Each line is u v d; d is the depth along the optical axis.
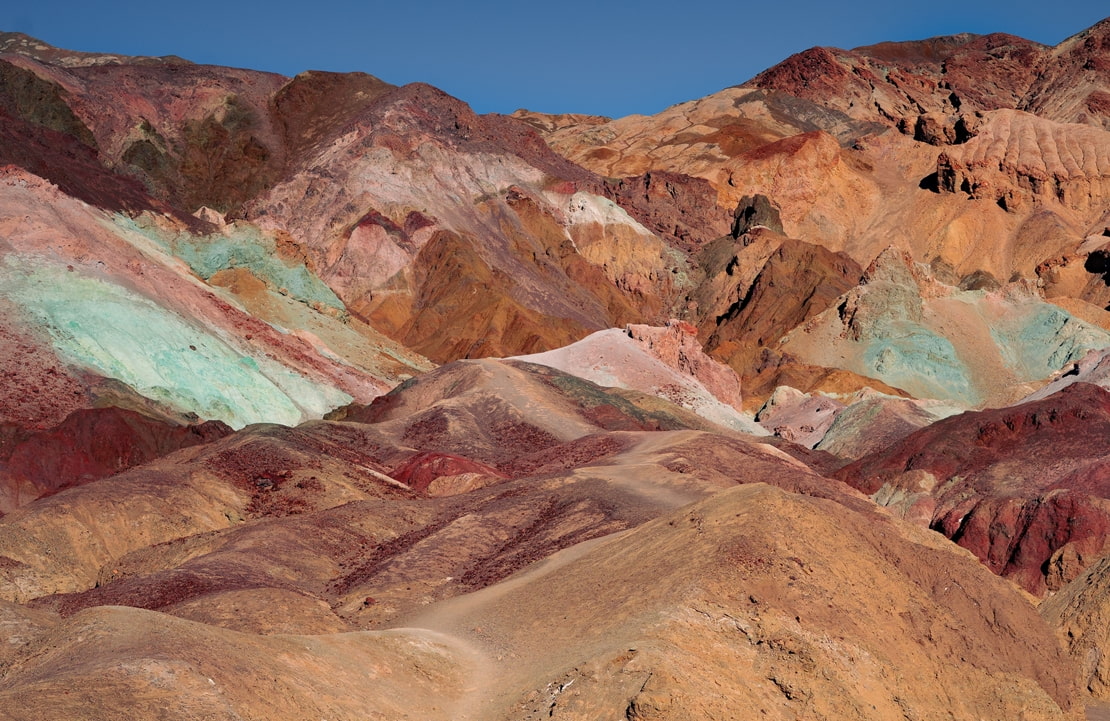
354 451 100.50
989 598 52.41
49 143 162.00
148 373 118.19
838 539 50.91
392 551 69.12
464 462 94.94
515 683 44.44
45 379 109.19
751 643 44.12
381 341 174.88
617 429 116.19
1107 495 86.19
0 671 41.66
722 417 141.50
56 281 122.56
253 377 128.00
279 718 38.28
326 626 54.78
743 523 49.91
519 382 122.88
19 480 94.06
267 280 168.00
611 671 41.31
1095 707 51.44
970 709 46.84
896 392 183.00
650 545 52.25
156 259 144.12
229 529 71.88
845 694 42.44
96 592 61.16
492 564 64.31
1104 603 55.31
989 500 86.25
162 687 36.75
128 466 99.94
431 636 50.00
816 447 136.88
